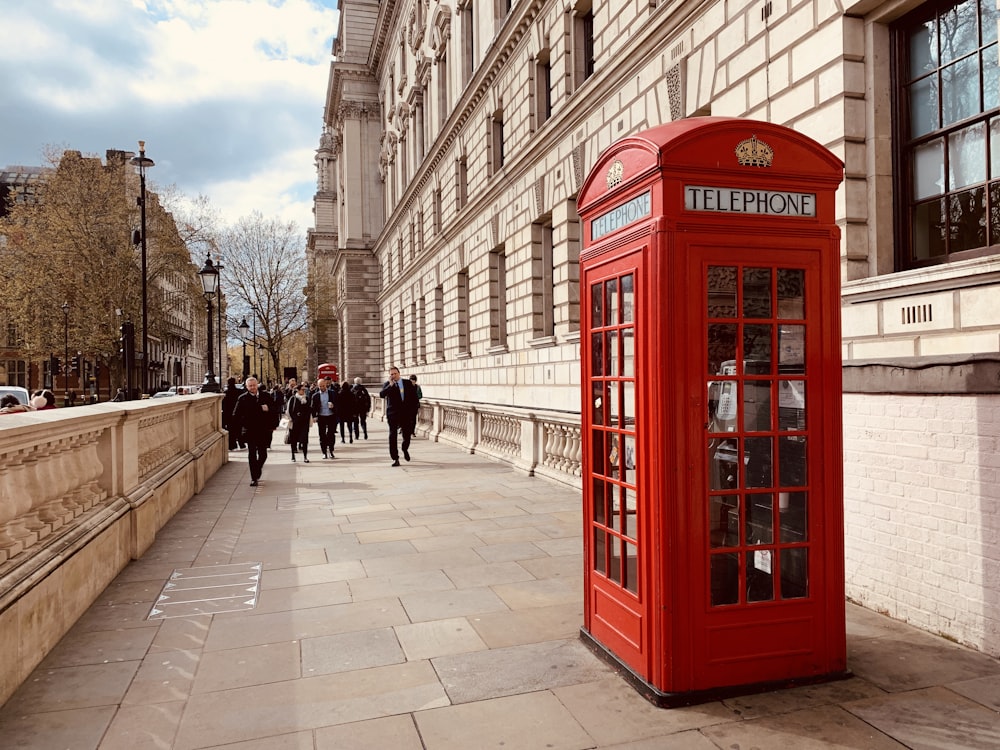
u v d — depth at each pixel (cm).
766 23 746
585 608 459
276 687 397
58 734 347
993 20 527
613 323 424
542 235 1616
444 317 2606
